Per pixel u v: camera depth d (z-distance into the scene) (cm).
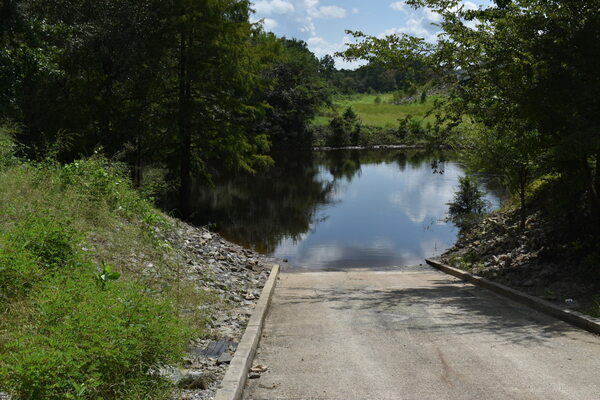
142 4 2277
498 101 1170
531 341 655
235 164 2800
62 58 2084
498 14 1137
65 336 387
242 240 2041
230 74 2477
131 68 2300
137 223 1085
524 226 1516
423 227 2314
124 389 390
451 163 5597
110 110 2364
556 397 460
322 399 471
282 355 616
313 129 8450
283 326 777
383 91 18512
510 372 530
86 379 364
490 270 1251
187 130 2572
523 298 942
